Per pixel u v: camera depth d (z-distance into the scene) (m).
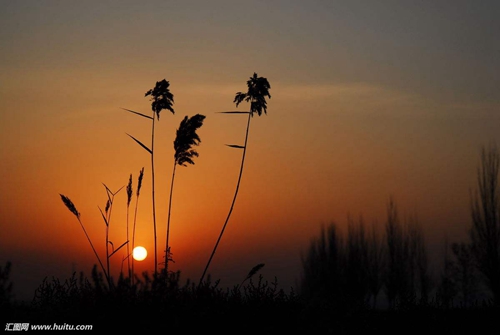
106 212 8.08
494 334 7.56
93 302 6.39
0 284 6.14
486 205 29.09
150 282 6.58
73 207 7.76
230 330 6.18
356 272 39.38
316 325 6.79
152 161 8.48
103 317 5.89
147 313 6.17
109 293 6.49
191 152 8.52
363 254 40.00
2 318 6.05
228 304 7.13
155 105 8.80
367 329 7.34
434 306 8.81
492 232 28.14
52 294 7.55
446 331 7.63
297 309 7.32
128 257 7.98
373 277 39.12
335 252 40.75
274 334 6.31
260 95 8.97
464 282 27.88
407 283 36.25
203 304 6.74
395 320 8.10
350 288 38.94
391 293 36.59
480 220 28.86
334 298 8.22
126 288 6.62
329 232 41.66
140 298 6.51
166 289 6.66
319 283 38.31
